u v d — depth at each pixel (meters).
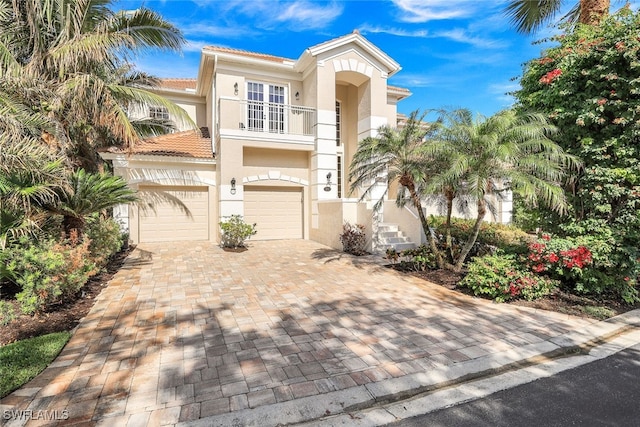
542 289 6.93
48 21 8.84
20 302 5.89
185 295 7.21
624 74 6.95
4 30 8.72
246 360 4.36
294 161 16.02
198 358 4.41
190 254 11.95
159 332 5.25
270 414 3.30
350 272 9.43
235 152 14.05
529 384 3.93
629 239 7.03
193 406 3.40
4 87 7.80
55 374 3.97
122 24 9.94
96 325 5.52
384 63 15.79
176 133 17.56
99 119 9.50
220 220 13.83
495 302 6.80
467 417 3.32
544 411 3.41
